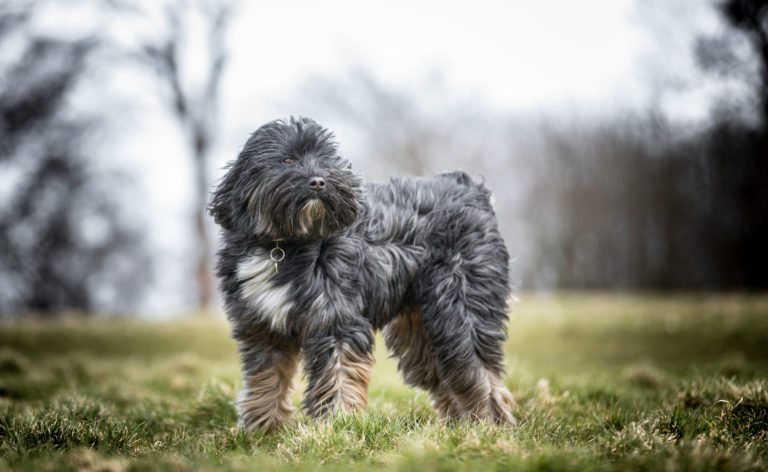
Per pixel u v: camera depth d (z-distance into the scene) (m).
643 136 24.41
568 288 26.62
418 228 4.59
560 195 26.39
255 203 4.31
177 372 7.77
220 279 4.55
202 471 3.14
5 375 7.56
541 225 26.98
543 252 27.00
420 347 5.01
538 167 27.11
